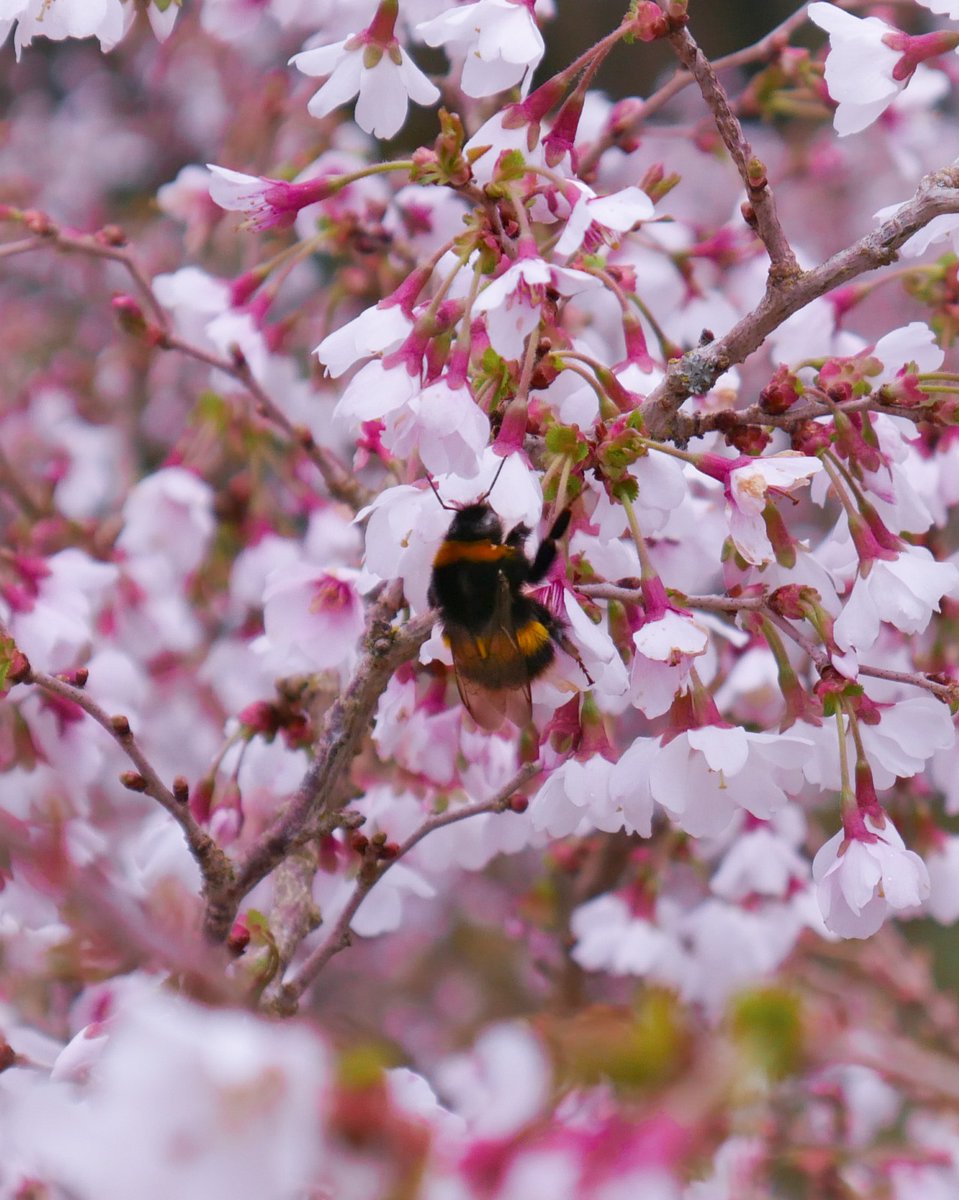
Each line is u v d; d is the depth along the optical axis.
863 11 1.15
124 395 1.44
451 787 1.09
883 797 1.10
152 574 1.15
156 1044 0.97
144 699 1.16
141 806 1.15
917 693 1.07
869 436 1.05
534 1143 0.95
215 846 1.05
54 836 1.01
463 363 1.03
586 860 1.16
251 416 1.14
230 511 1.15
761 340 1.04
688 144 1.32
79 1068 1.03
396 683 1.08
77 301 1.58
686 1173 0.97
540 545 1.04
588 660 1.04
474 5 1.05
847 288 1.09
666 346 1.08
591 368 1.05
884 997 1.14
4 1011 1.07
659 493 1.04
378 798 1.09
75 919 1.03
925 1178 1.08
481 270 1.04
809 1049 0.87
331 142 1.18
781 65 1.13
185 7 1.49
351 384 1.04
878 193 1.54
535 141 1.05
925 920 1.41
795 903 1.12
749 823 1.12
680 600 1.04
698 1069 0.90
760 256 1.12
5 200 1.63
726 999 0.91
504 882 1.40
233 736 1.09
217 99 1.64
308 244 1.12
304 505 1.14
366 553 1.04
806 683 1.12
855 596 1.04
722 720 1.04
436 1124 0.98
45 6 1.06
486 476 1.03
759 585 1.05
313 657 1.07
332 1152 0.97
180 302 1.12
